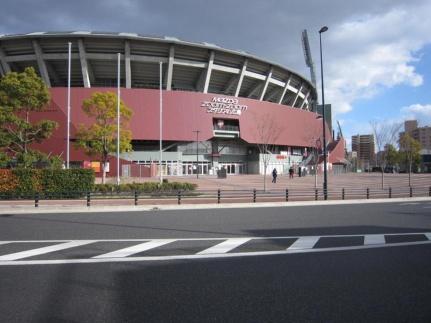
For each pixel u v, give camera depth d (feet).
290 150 281.54
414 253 29.32
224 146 256.93
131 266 25.13
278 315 16.47
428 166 332.39
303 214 57.93
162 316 16.35
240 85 240.53
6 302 18.10
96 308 17.30
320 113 322.55
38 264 25.62
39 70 218.18
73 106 201.87
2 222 48.34
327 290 19.93
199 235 37.81
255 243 33.42
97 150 123.24
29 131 97.91
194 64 224.12
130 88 214.90
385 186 132.26
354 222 48.01
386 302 18.08
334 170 302.04
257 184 138.82
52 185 80.23
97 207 65.31
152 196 83.56
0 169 79.10
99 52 208.85
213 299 18.53
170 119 222.07
